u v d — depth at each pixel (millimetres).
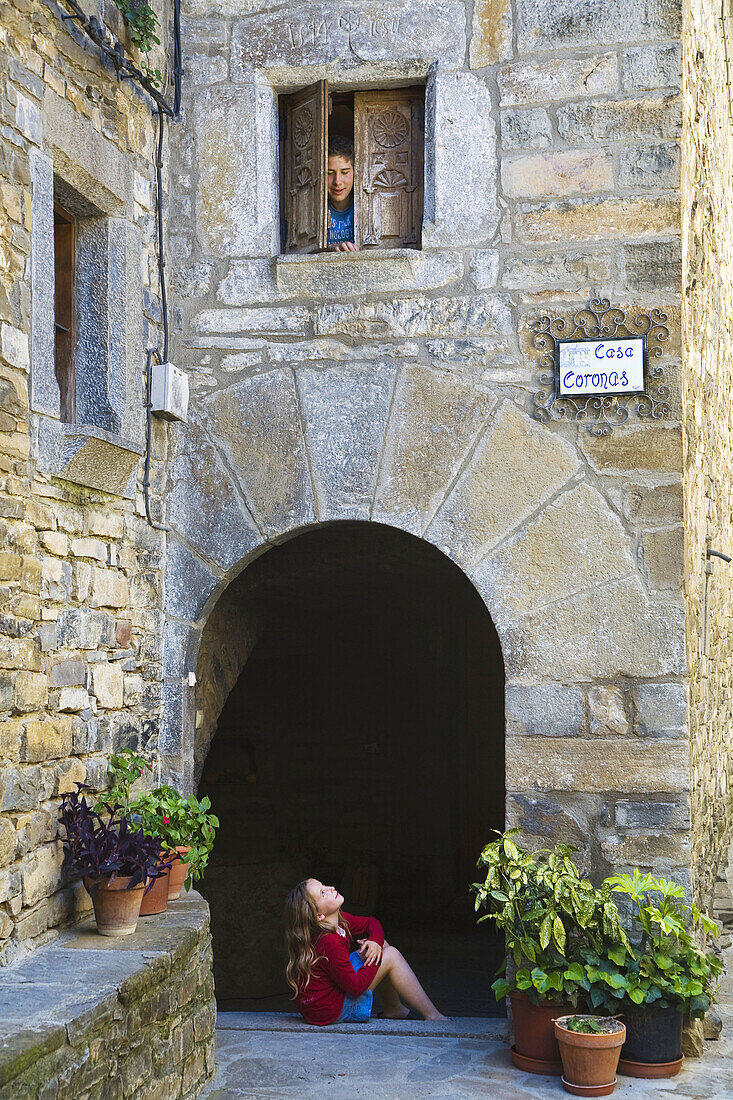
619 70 4008
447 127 4117
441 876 7504
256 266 4254
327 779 7730
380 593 6703
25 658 3092
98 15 3676
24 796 3059
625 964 3648
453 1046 3914
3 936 2916
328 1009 4148
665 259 3957
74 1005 2598
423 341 4121
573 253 4023
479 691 7480
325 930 4234
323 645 7590
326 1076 3590
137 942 3182
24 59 3168
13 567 3033
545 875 3674
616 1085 3527
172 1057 3158
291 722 7816
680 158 3959
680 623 3891
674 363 3938
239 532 4211
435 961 6316
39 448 3211
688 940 3621
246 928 6199
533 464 4016
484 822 7402
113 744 3734
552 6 4051
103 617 3682
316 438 4176
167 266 4281
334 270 4172
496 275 4070
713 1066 3732
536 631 3977
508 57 4082
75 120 3467
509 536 4020
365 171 4297
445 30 4129
